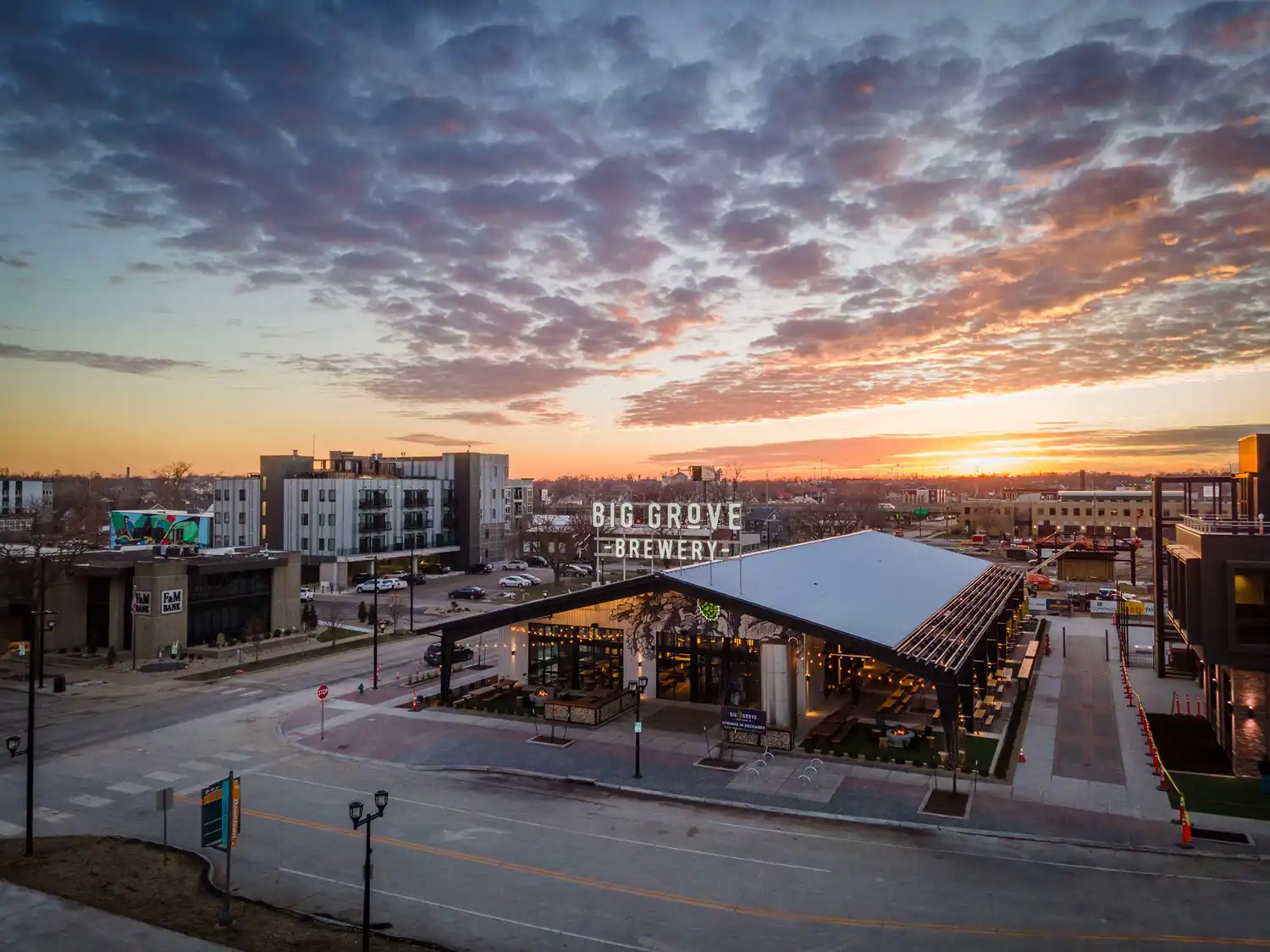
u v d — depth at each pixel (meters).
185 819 29.28
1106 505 176.50
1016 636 67.31
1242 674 34.28
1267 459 40.69
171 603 59.22
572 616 49.97
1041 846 26.89
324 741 39.06
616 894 23.55
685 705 45.59
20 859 25.36
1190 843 26.89
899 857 26.03
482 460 126.38
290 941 20.52
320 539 106.44
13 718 43.19
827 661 47.44
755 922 21.84
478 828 28.52
